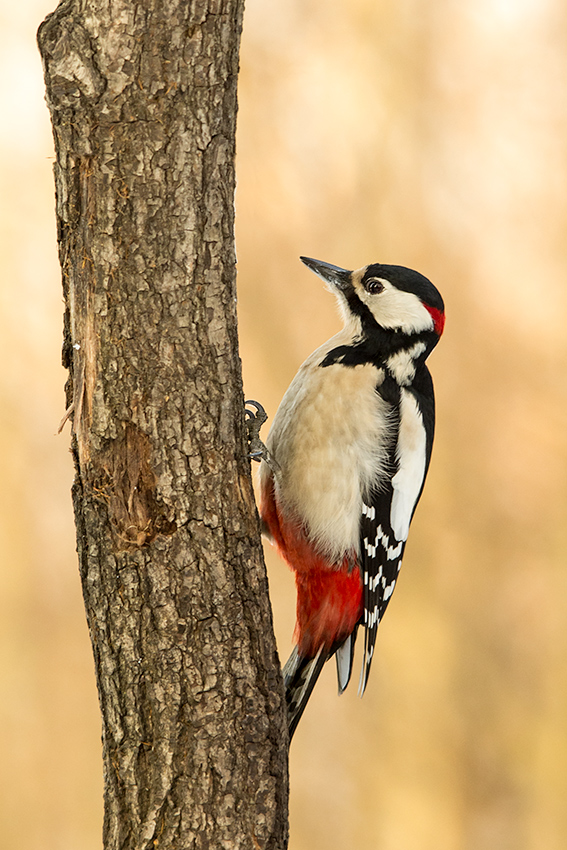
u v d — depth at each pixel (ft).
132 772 15.81
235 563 16.10
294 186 46.29
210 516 15.88
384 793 45.24
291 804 45.80
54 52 14.48
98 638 16.02
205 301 15.65
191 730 15.71
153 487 15.64
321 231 46.14
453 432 45.80
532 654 44.78
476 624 45.09
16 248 47.55
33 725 45.01
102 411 15.57
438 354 46.14
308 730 46.50
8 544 46.73
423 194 46.42
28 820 43.55
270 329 45.39
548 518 45.06
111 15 14.44
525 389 45.73
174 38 14.71
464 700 44.98
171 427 15.61
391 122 46.34
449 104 46.78
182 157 15.10
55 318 47.47
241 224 45.91
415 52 46.55
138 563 15.65
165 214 15.20
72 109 14.75
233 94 15.65
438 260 46.11
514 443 45.57
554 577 44.70
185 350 15.60
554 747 44.11
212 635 15.80
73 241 15.40
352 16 46.55
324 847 45.29
